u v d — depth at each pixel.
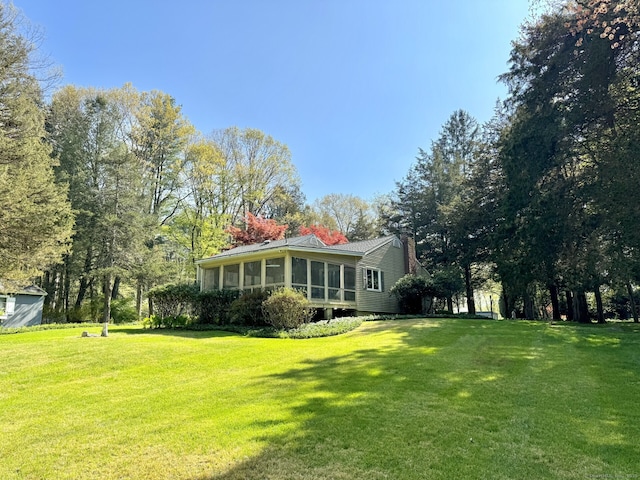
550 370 7.16
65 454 4.07
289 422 4.69
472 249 24.11
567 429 4.39
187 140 29.20
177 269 27.95
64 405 5.79
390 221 34.75
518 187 16.94
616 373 6.89
